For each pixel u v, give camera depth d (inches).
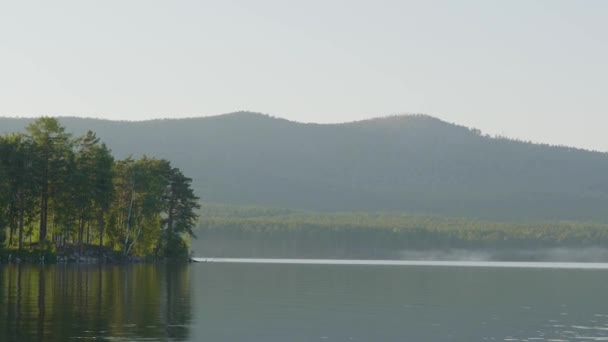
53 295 3415.4
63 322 2571.4
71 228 6801.2
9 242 6673.2
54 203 6825.8
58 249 6845.5
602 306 3553.2
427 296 4005.9
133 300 3348.9
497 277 6235.2
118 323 2591.0
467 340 2474.2
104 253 7165.4
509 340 2480.3
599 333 2642.7
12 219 6505.9
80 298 3324.3
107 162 7130.9
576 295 4220.0
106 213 7568.9
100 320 2642.7
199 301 3454.7
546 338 2527.1
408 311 3230.8
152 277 4980.3
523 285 5108.3
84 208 6929.1
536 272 7559.1
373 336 2518.5
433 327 2746.1
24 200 6579.7
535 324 2864.2
